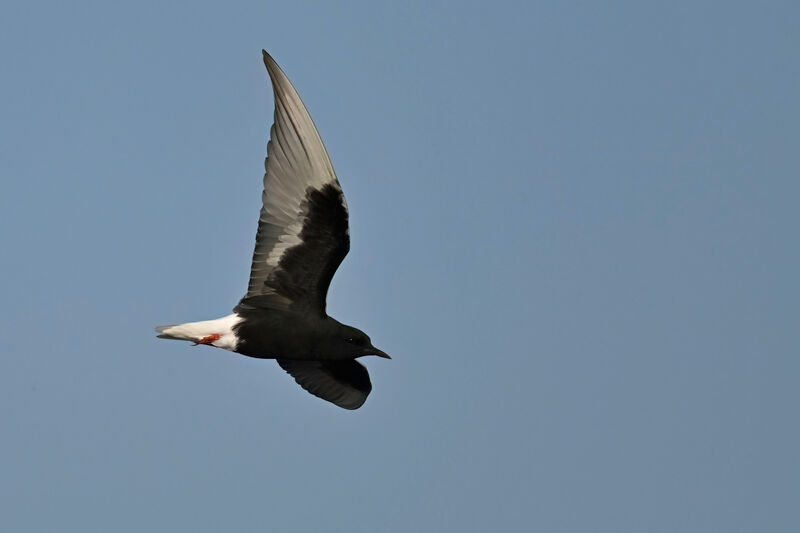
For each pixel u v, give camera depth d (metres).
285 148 17.03
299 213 17.38
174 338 17.58
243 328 17.53
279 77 16.78
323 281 17.78
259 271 17.50
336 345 17.95
